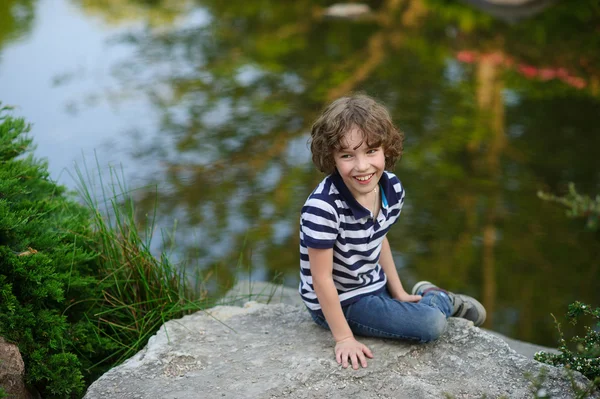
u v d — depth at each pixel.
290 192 5.18
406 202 5.09
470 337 2.25
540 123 6.29
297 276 4.13
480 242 4.61
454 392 1.99
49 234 2.37
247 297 3.08
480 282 4.22
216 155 5.69
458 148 5.84
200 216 4.79
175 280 2.75
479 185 5.24
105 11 10.42
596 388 2.00
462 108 6.64
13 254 2.17
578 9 8.80
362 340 2.25
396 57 8.17
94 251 2.57
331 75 7.59
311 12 10.28
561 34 8.43
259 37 9.09
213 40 8.92
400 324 2.18
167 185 5.19
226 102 6.84
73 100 6.76
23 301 2.22
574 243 4.60
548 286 4.19
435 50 8.36
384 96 6.92
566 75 7.45
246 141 5.98
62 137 5.92
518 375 2.06
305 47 8.66
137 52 8.34
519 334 3.80
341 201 2.11
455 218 4.86
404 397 1.96
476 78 7.43
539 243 4.61
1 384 1.96
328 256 2.13
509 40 8.46
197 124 6.30
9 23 9.60
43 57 8.05
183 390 2.01
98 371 2.43
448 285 4.15
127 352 2.42
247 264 4.24
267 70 7.78
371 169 2.07
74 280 2.38
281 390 1.99
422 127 6.21
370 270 2.28
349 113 2.04
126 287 2.61
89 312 2.50
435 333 2.16
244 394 1.98
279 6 10.70
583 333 3.85
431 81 7.33
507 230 4.77
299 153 5.81
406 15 9.81
